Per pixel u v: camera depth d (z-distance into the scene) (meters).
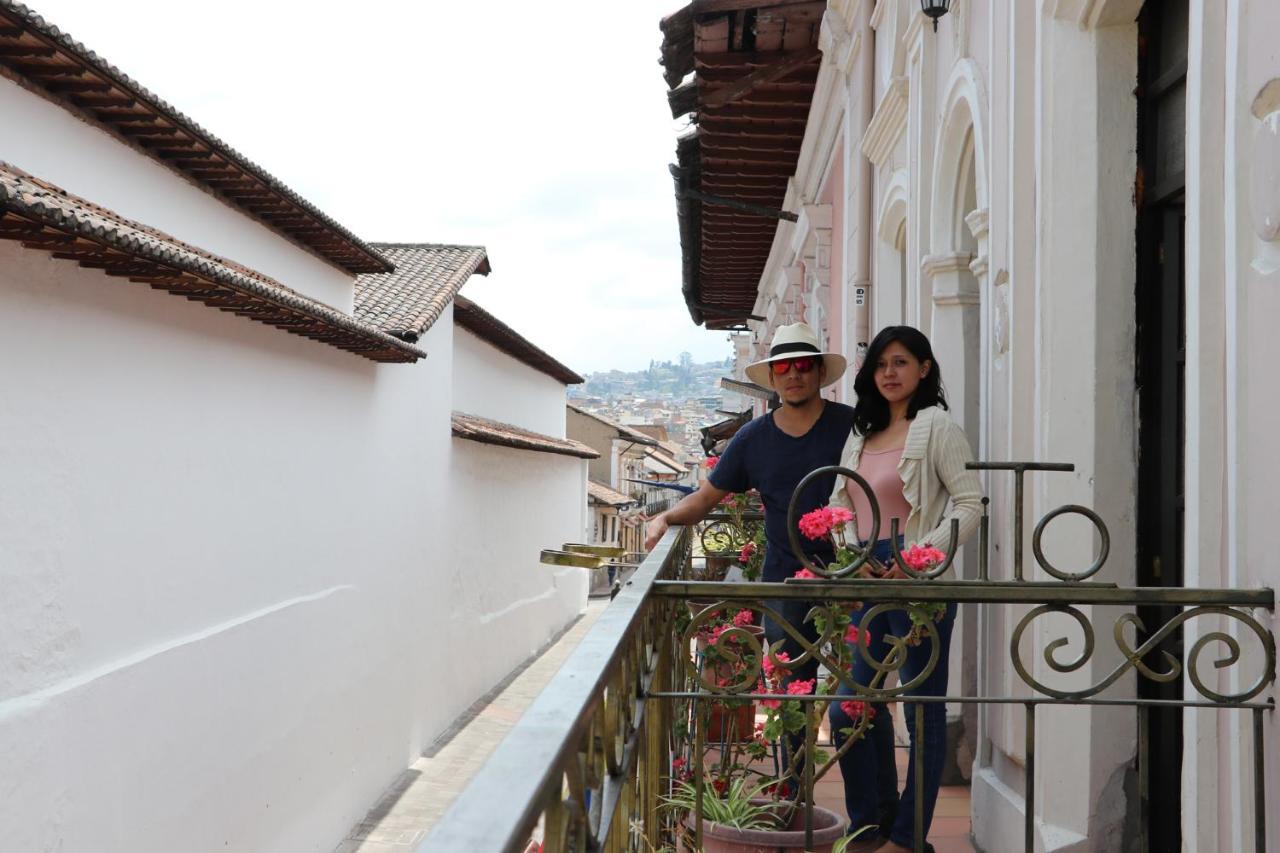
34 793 7.62
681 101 13.00
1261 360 2.56
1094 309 3.90
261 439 11.91
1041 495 3.93
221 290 9.62
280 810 12.27
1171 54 3.73
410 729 18.05
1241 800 2.62
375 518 16.08
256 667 11.54
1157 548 3.77
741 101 12.38
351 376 14.98
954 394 5.95
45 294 7.94
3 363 7.47
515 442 23.92
